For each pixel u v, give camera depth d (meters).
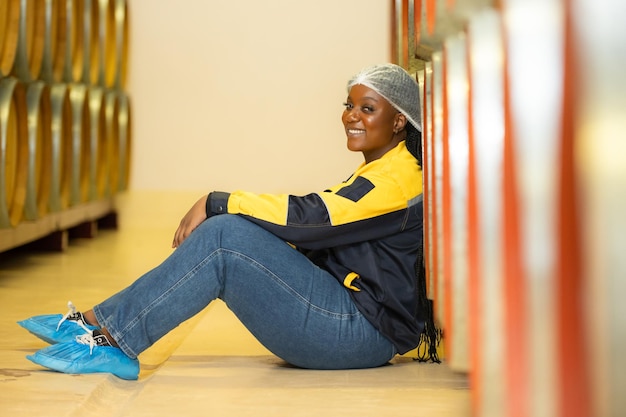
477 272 1.35
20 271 6.18
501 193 1.21
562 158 0.73
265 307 3.09
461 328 1.65
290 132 10.71
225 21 10.62
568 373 0.74
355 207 3.07
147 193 10.36
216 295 3.09
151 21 10.60
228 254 3.02
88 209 8.26
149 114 10.64
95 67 8.52
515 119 0.88
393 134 3.33
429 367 3.33
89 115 7.93
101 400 2.85
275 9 10.63
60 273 6.11
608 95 0.57
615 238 0.57
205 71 10.66
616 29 0.57
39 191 6.71
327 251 3.27
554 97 0.76
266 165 10.72
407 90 3.28
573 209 0.70
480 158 1.31
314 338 3.15
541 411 0.86
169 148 10.66
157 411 2.71
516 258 0.97
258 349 3.77
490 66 1.31
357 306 3.18
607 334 0.58
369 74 3.29
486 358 1.28
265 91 10.68
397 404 2.78
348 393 2.93
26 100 6.18
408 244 3.23
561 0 0.75
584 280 0.67
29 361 3.31
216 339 4.01
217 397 2.88
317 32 10.66
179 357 3.58
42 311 4.66
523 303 0.92
